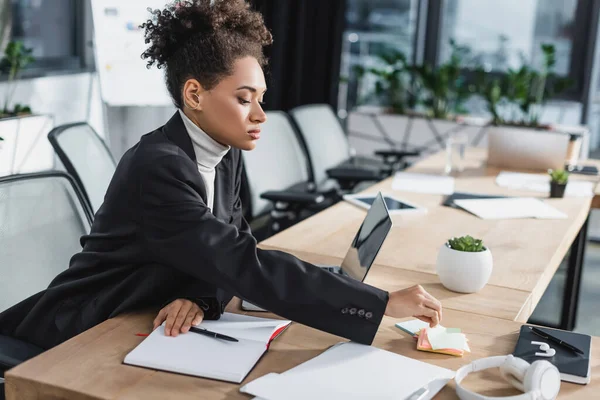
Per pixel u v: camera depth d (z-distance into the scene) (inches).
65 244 74.5
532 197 113.6
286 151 134.8
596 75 210.8
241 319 58.4
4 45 165.2
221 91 56.5
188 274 58.6
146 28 58.6
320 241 85.7
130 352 51.1
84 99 182.4
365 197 107.4
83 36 186.9
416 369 50.3
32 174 73.2
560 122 215.6
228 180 65.0
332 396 46.0
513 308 65.5
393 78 217.0
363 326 54.2
